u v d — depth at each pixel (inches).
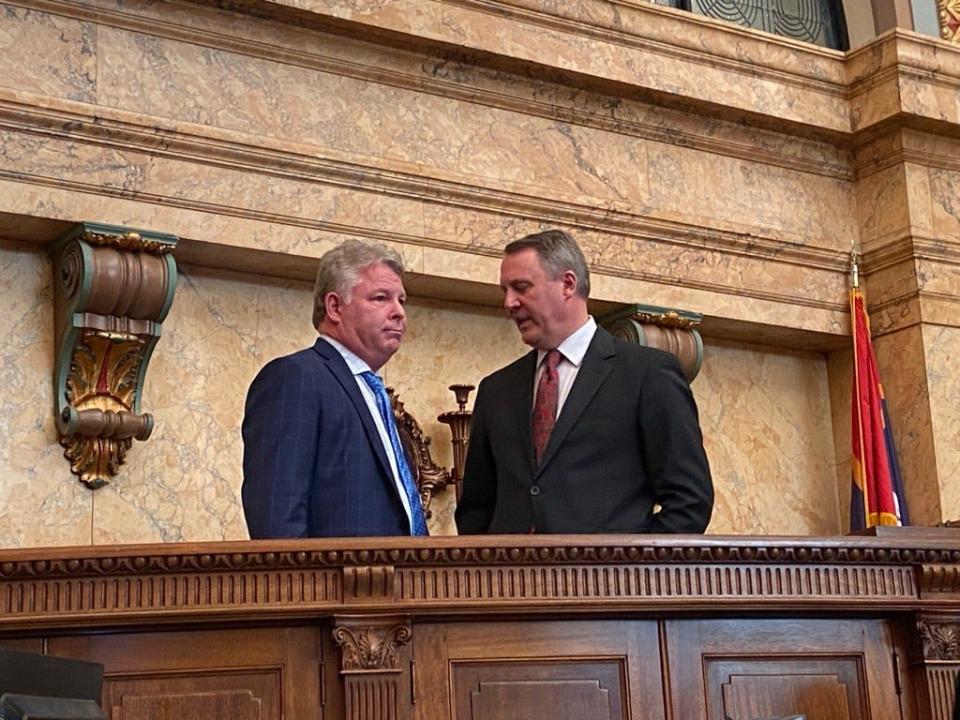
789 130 279.4
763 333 278.8
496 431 159.5
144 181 210.7
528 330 159.6
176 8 219.0
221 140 217.3
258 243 219.6
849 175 288.5
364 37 234.2
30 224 204.2
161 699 112.7
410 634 116.0
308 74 231.3
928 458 271.4
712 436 276.7
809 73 280.1
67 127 205.2
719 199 271.6
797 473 284.4
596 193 257.0
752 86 272.5
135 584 112.2
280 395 138.6
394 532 141.3
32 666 92.2
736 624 125.5
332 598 115.0
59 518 205.3
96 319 205.0
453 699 116.7
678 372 154.2
